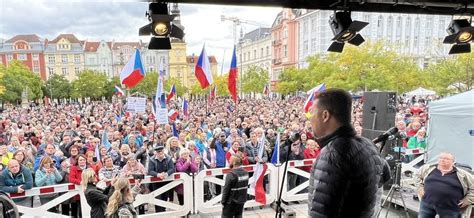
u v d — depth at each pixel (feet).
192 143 25.31
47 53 283.18
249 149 25.00
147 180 19.44
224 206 16.42
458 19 16.84
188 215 20.49
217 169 20.93
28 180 17.38
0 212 14.11
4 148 24.68
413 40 162.20
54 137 33.78
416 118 34.78
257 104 100.63
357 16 151.02
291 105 85.15
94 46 300.20
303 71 125.39
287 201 22.57
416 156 26.61
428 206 15.25
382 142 10.54
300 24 179.11
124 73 31.94
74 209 19.11
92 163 20.04
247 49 265.95
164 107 36.24
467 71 76.38
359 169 5.09
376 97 22.82
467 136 21.95
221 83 177.27
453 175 14.67
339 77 92.89
